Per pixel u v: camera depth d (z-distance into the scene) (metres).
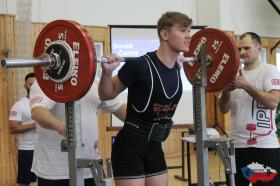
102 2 7.79
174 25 2.17
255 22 9.10
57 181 2.41
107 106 2.57
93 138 2.49
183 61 2.39
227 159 2.40
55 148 2.40
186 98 7.60
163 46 2.21
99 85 2.16
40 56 1.92
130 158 2.17
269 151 2.92
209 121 8.29
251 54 2.98
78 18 7.58
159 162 2.28
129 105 2.21
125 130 2.21
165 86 2.19
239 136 3.00
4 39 6.60
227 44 2.55
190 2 8.77
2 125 6.46
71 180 1.95
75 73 1.86
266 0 9.23
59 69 1.89
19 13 6.79
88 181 2.49
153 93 2.16
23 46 6.74
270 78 2.92
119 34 7.40
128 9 8.02
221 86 2.60
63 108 2.41
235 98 3.02
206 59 2.57
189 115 7.65
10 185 6.46
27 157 4.46
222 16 8.62
